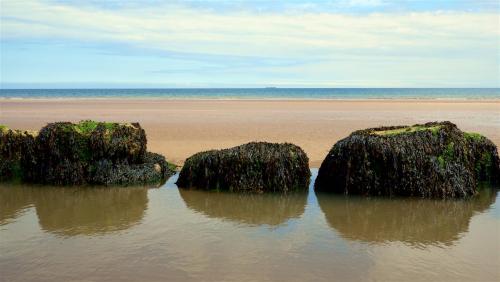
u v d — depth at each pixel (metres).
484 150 13.33
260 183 12.55
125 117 32.72
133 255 8.13
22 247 8.56
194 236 9.12
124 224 9.92
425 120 29.97
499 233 9.29
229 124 27.47
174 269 7.55
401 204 11.41
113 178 13.50
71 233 9.34
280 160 12.59
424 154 11.98
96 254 8.19
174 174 14.83
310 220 10.23
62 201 11.86
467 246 8.55
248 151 12.75
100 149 13.64
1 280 7.19
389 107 44.19
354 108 43.00
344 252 8.27
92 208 11.20
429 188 11.86
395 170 11.96
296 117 32.50
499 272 7.38
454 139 12.42
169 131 23.94
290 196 12.21
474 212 10.77
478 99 66.31
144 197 12.22
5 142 14.30
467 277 7.21
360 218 10.36
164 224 9.91
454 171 12.08
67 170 13.53
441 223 9.99
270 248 8.46
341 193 12.38
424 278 7.18
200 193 12.55
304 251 8.33
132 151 13.90
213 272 7.42
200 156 13.16
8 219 10.35
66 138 13.66
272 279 7.16
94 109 42.44
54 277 7.29
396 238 9.04
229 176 12.64
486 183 13.33
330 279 7.16
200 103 55.16
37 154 13.79
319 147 18.78
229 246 8.57
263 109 41.81
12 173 14.06
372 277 7.23
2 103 55.41
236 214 10.69
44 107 46.03
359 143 12.21
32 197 12.26
